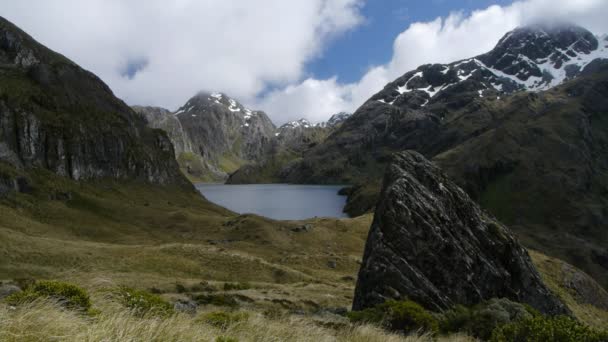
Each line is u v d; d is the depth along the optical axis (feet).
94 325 23.47
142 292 38.68
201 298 143.84
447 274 105.40
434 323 73.61
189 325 30.60
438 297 100.37
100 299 33.78
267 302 160.66
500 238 119.14
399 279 102.17
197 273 251.19
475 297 104.01
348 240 461.78
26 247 237.04
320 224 523.29
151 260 255.29
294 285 240.73
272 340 36.09
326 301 182.19
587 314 217.77
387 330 66.69
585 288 272.51
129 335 23.86
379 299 100.01
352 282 283.59
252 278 259.39
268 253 372.17
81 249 255.91
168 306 37.93
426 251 106.93
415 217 110.42
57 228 397.60
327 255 371.97
